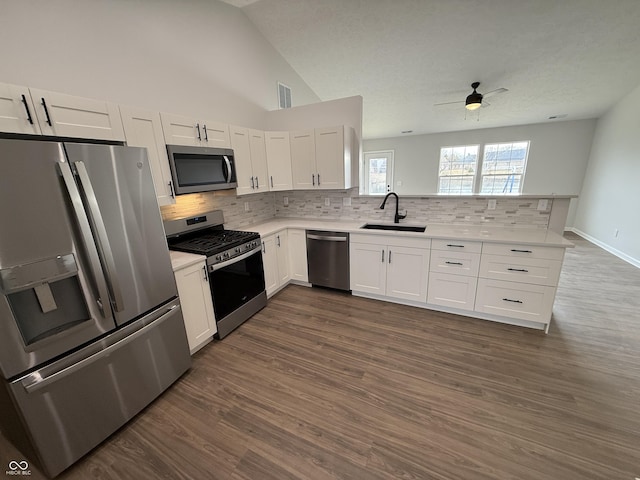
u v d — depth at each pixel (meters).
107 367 1.56
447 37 3.44
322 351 2.31
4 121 1.35
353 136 3.53
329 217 3.82
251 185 3.15
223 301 2.49
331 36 3.65
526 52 3.57
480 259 2.55
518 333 2.47
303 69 4.39
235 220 3.34
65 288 1.41
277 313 2.96
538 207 2.66
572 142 5.99
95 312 1.50
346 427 1.61
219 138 2.69
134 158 1.65
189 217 2.68
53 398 1.34
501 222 2.84
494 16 3.04
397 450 1.46
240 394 1.88
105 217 1.50
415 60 3.95
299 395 1.86
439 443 1.49
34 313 1.32
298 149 3.43
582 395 1.78
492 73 4.13
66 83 1.86
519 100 4.92
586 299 3.08
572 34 3.17
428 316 2.81
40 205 1.26
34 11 1.69
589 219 5.70
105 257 1.48
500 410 1.69
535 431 1.54
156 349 1.83
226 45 3.14
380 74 4.39
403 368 2.08
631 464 1.35
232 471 1.39
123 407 1.65
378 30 3.46
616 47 3.31
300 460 1.43
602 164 5.33
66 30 1.84
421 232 2.79
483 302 2.64
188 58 2.72
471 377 1.97
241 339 2.51
